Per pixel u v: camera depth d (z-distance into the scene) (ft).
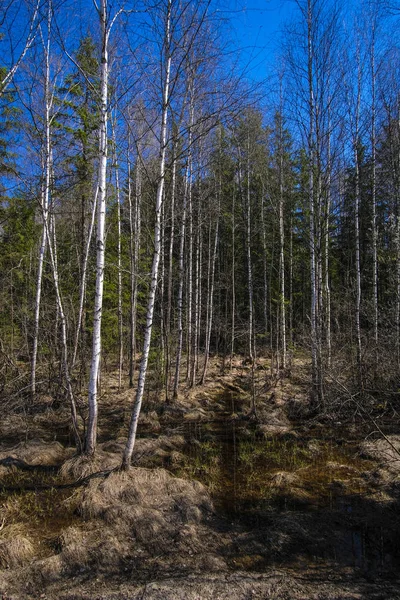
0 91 22.62
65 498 19.17
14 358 34.55
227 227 62.18
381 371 34.45
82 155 33.65
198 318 50.52
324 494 19.97
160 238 22.20
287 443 27.71
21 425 30.91
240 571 13.93
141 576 13.65
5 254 42.42
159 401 38.29
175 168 32.17
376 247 44.78
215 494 20.02
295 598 12.59
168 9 19.15
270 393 42.22
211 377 51.44
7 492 19.97
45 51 31.40
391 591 12.98
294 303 68.80
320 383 33.17
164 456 24.89
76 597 12.58
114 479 19.34
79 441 23.08
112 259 45.75
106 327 47.98
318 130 32.89
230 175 57.36
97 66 29.40
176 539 15.76
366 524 17.12
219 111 19.20
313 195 35.60
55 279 23.22
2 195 39.06
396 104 40.75
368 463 23.85
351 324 43.34
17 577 13.51
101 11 20.18
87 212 36.37
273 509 18.47
